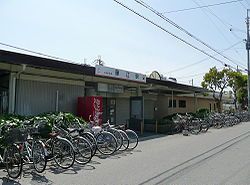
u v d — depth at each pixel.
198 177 6.55
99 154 9.67
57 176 6.79
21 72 11.91
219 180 6.28
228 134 16.86
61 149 7.71
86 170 7.36
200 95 30.97
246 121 31.64
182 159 8.77
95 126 10.27
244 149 10.80
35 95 12.70
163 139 14.21
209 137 15.20
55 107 13.47
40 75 12.84
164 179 6.40
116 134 10.35
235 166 7.72
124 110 19.95
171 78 27.59
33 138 7.44
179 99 28.39
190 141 13.38
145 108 23.08
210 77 33.09
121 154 9.73
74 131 8.68
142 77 16.41
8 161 6.80
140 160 8.63
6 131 7.49
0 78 13.13
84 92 15.42
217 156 9.29
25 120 9.29
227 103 43.25
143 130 17.70
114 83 17.08
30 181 6.37
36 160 7.12
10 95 11.66
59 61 11.39
